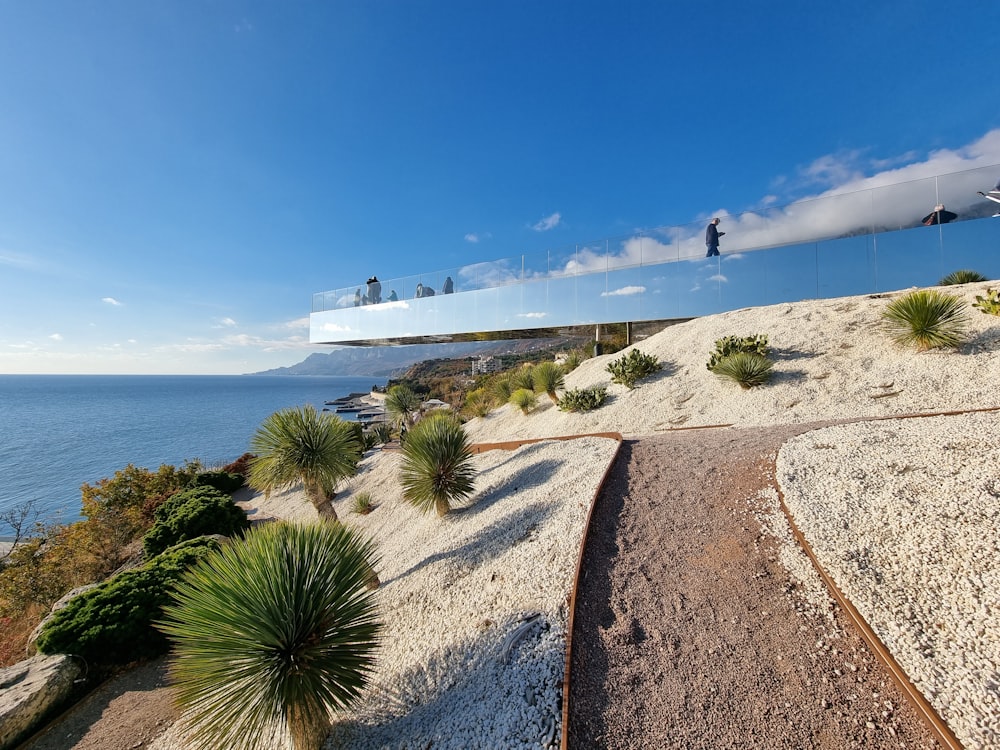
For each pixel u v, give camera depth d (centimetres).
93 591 561
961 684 195
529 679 247
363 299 1878
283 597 255
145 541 1038
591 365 1341
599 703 221
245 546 289
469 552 461
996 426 425
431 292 1673
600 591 310
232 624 245
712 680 226
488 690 254
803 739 189
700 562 323
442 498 630
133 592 557
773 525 344
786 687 215
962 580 247
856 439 457
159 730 388
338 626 273
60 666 459
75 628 499
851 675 215
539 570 357
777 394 760
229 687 246
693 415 798
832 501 349
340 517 1088
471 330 1575
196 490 1279
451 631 328
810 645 236
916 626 229
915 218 986
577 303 1373
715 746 192
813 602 264
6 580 921
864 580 265
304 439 563
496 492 647
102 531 1147
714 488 428
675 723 205
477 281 1563
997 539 265
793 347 878
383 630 378
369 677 315
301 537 291
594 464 566
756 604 272
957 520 290
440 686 277
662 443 611
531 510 494
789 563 300
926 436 429
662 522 387
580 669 244
